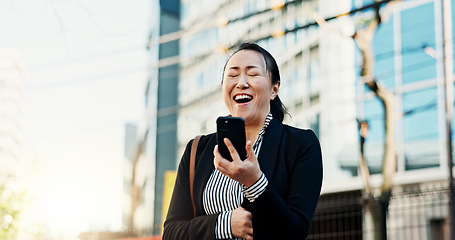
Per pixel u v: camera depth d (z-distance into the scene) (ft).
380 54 41.68
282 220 7.09
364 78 35.94
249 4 57.67
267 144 7.93
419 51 39.75
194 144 8.52
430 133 38.63
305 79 48.16
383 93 35.55
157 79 77.00
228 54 9.31
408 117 39.63
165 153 77.20
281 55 51.19
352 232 29.66
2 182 43.01
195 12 73.31
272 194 7.02
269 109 8.24
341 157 43.62
